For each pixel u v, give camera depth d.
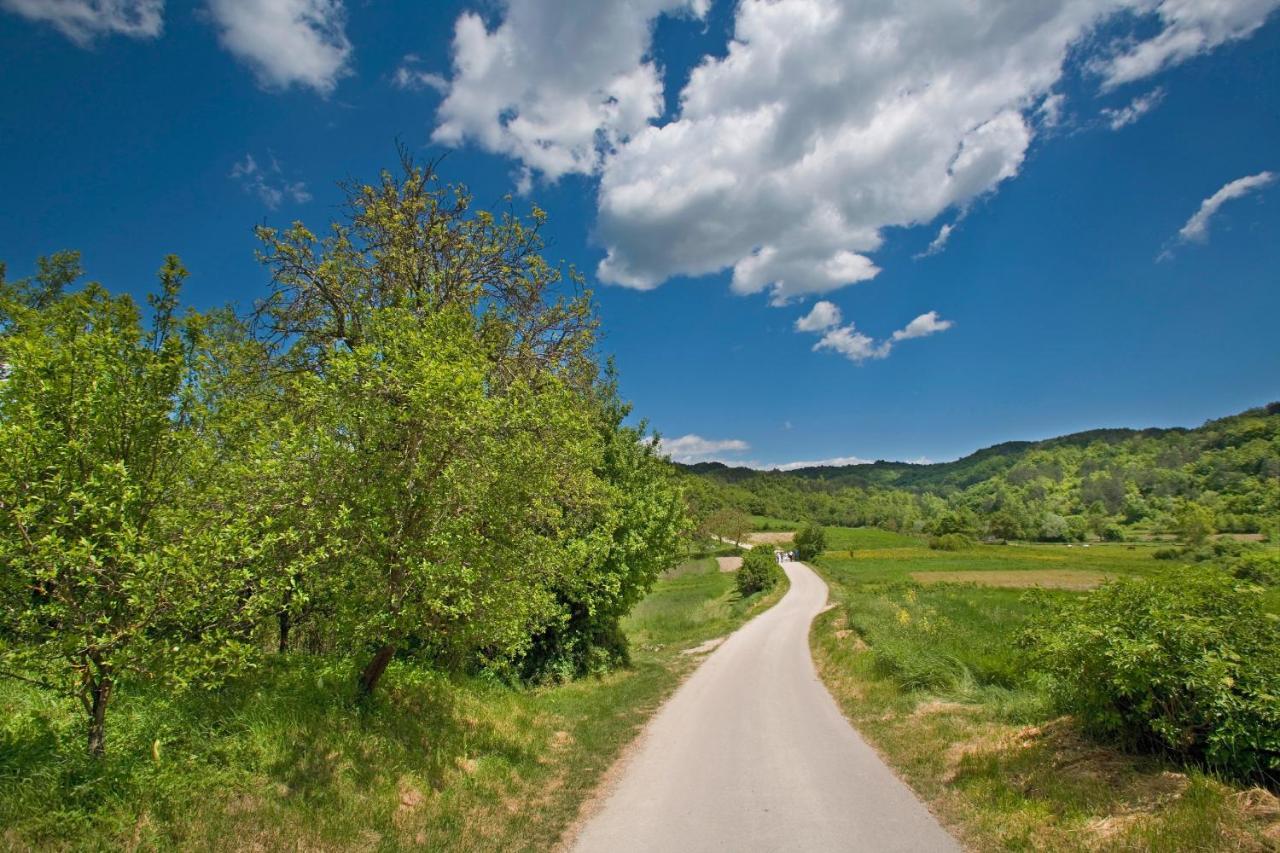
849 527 155.75
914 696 13.08
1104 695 7.08
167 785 5.59
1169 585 7.22
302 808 6.27
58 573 5.10
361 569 7.89
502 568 8.71
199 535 5.55
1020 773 7.60
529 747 10.63
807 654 22.73
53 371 5.23
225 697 7.54
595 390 20.83
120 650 5.13
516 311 16.11
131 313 6.03
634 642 29.98
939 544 102.50
